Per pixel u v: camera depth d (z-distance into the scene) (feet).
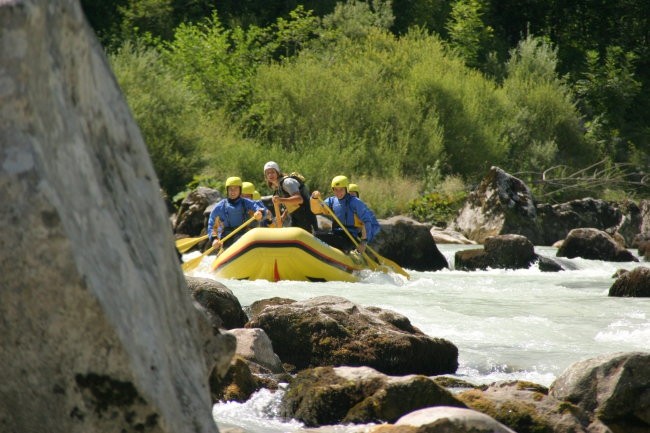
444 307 92.53
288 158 250.37
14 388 14.35
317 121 279.08
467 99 295.28
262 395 50.21
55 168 14.05
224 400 49.06
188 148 238.68
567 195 288.10
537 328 80.69
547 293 112.16
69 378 14.10
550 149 305.94
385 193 249.55
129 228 16.40
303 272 122.42
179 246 137.59
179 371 16.66
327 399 46.34
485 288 119.75
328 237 135.85
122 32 316.19
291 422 46.52
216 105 284.41
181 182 233.14
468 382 56.95
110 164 16.66
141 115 230.89
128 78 239.91
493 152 291.17
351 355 62.03
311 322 63.52
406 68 306.35
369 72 293.64
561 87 330.75
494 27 408.46
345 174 253.24
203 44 295.89
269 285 113.29
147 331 15.42
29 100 13.51
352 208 136.98
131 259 15.84
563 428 42.29
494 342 74.02
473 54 362.33
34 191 13.06
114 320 13.93
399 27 393.29
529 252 160.45
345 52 313.12
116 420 14.53
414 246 165.37
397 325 66.18
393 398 45.21
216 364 22.13
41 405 14.51
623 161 342.03
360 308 65.87
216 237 138.21
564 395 48.01
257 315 65.72
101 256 14.67
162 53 291.17
